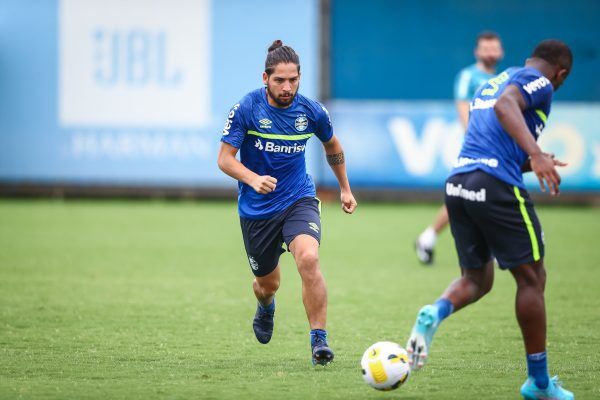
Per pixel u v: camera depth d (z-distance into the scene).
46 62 61.31
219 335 24.89
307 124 21.33
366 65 66.75
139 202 64.38
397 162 61.50
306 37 61.59
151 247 43.25
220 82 61.16
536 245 18.03
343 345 23.67
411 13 66.44
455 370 20.86
